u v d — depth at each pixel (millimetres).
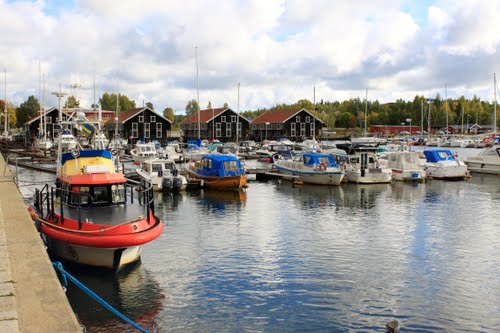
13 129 126875
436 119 160750
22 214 13789
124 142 74812
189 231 20984
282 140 85375
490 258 16984
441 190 34562
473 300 13141
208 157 36188
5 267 8992
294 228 21656
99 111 22453
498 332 11266
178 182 33125
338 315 12133
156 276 14820
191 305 12695
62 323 6773
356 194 32625
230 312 12281
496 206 27656
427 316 12117
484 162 45594
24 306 7312
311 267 15891
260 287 14023
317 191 34219
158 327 11430
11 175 23703
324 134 122812
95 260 14016
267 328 11422
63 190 14578
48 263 9297
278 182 39656
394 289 13938
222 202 29156
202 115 101500
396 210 26375
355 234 20469
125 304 12672
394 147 63938
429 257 17062
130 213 15070
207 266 15883
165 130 92312
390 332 10188
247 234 20422
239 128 98438
